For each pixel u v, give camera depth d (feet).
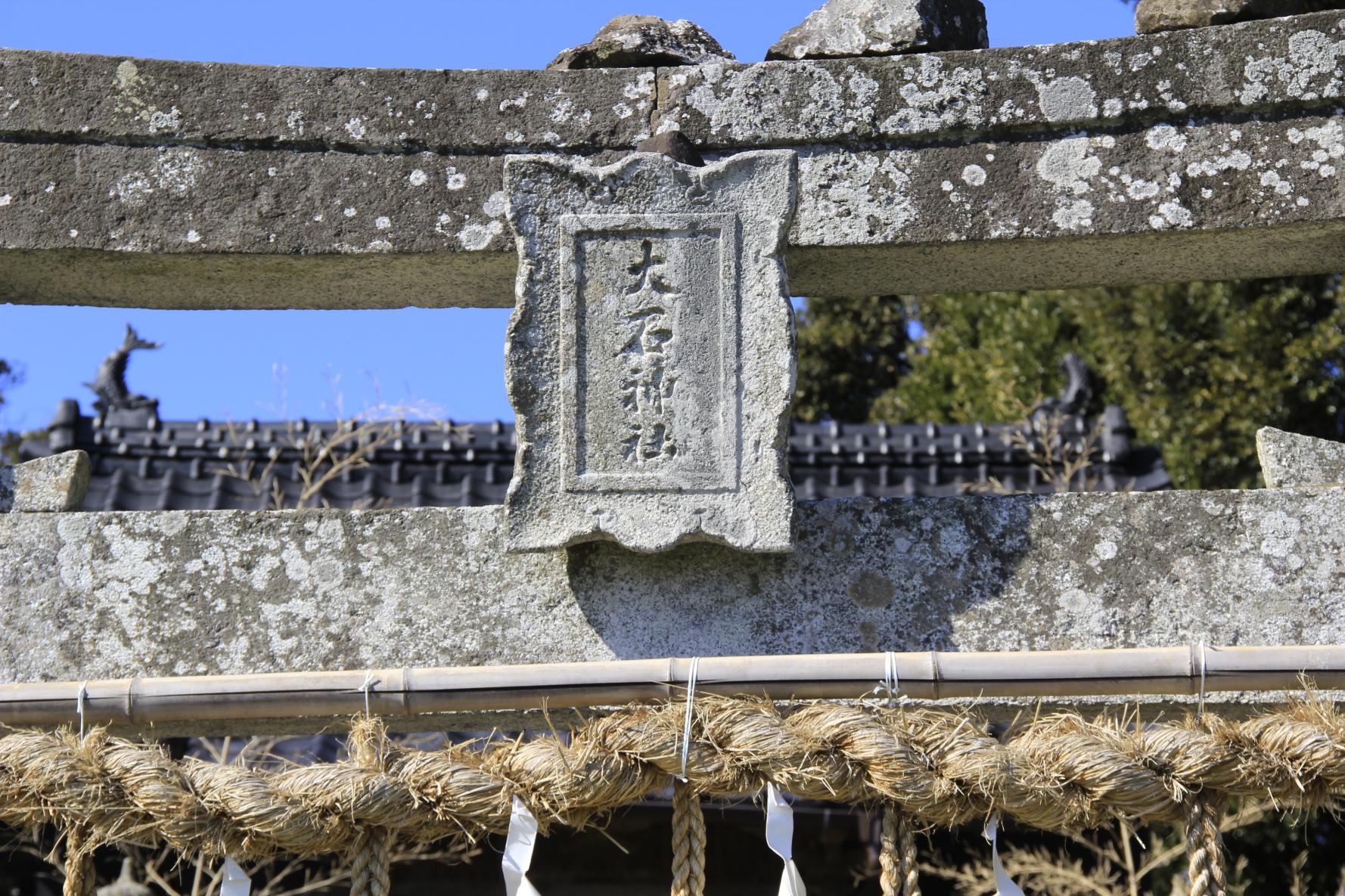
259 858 7.75
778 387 8.88
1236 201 9.44
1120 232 9.44
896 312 43.14
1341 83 9.53
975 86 9.71
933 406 39.32
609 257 9.08
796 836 18.71
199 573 9.20
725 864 18.70
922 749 7.32
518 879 7.06
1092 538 9.14
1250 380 33.37
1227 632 8.95
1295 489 9.19
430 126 9.75
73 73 9.78
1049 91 9.67
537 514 8.79
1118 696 7.73
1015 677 7.68
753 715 7.34
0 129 9.67
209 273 9.82
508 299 10.25
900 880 7.22
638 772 7.27
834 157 9.67
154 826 7.33
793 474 22.06
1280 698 8.65
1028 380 36.50
